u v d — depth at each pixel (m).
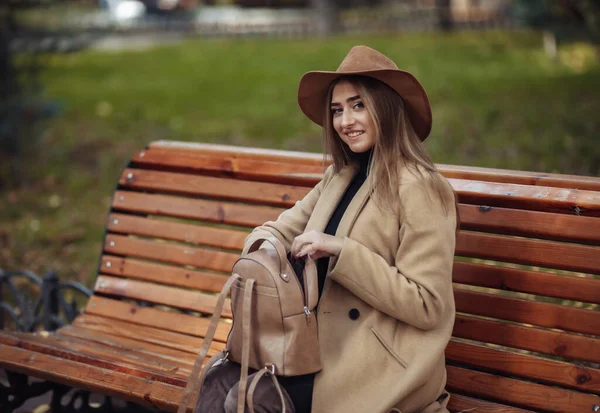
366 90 2.30
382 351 2.24
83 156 8.38
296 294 2.18
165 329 3.11
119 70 14.66
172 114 10.39
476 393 2.48
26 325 3.76
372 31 19.39
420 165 2.30
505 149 6.95
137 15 25.55
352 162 2.53
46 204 6.85
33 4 7.69
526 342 2.43
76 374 2.67
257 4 29.62
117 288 3.28
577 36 10.76
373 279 2.19
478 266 2.53
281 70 13.56
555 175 2.54
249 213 3.05
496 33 17.39
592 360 2.33
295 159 3.03
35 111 7.86
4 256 5.58
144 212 3.29
